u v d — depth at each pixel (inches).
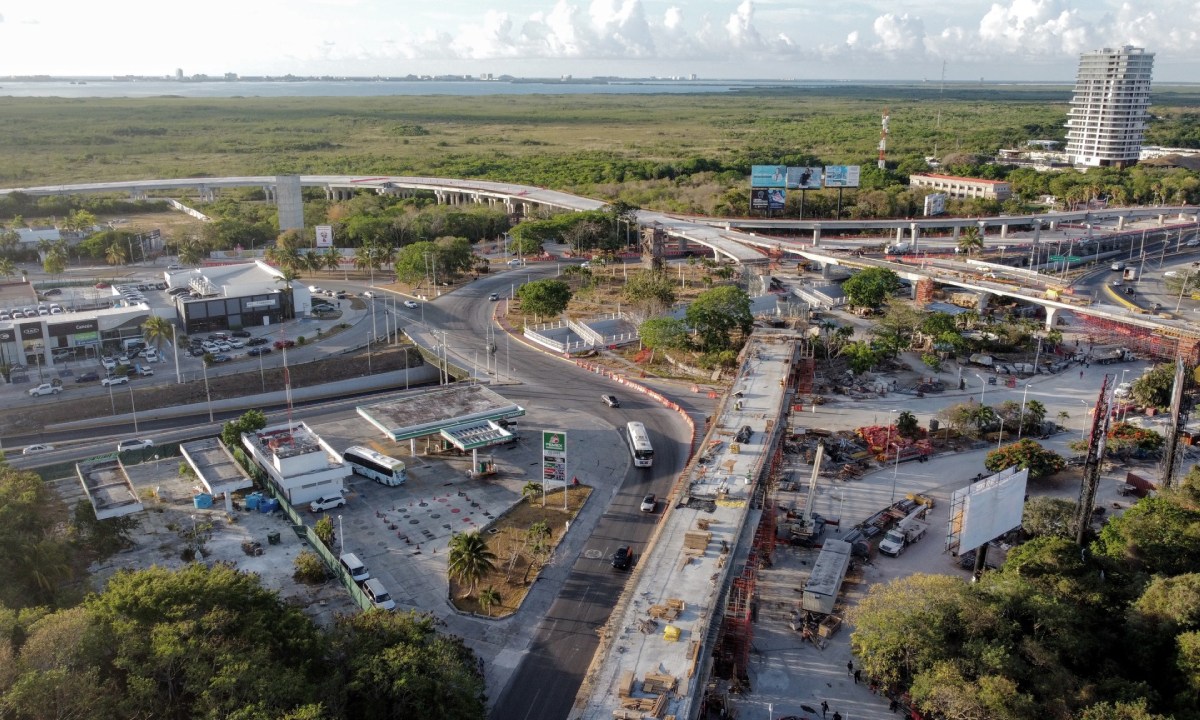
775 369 6909.5
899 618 4013.3
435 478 6309.1
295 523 5580.7
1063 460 6318.9
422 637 3799.2
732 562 4136.3
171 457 6668.3
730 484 4894.2
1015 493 4940.9
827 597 4603.8
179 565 5059.1
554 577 5017.2
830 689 4109.3
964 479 6343.5
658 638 3592.5
